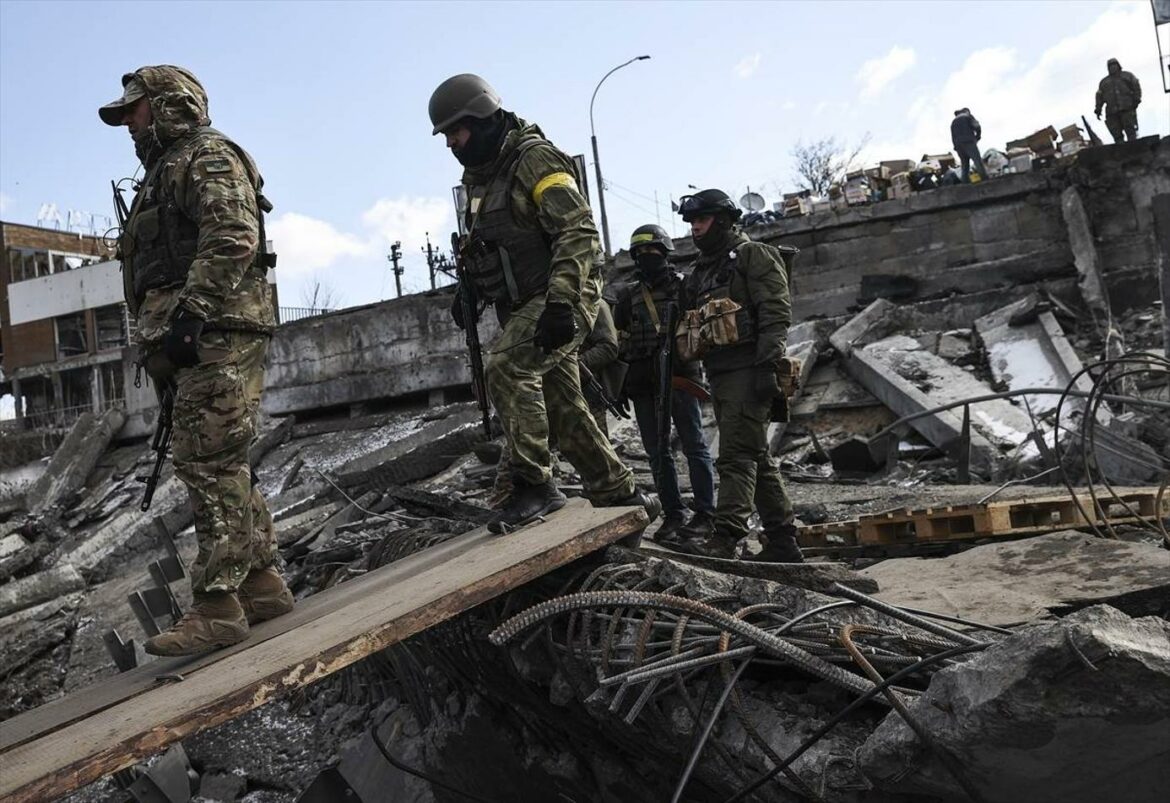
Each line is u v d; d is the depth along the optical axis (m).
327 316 15.90
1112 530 5.13
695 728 2.84
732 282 4.84
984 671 2.06
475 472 10.66
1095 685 1.91
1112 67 15.43
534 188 3.88
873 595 3.66
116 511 14.73
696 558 3.82
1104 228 14.24
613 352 5.66
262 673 2.74
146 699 2.92
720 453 4.83
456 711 4.74
